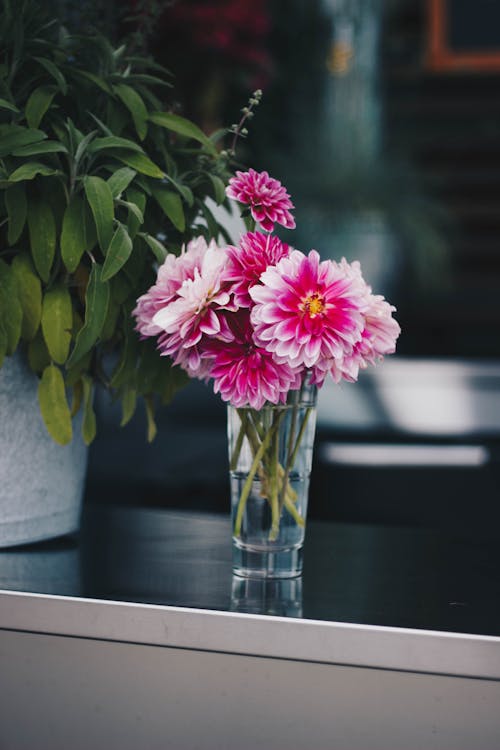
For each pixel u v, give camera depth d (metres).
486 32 5.73
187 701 1.00
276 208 1.10
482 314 4.86
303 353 1.00
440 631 0.93
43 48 1.19
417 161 5.46
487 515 2.48
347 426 2.92
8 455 1.19
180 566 1.16
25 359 1.18
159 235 1.25
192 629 0.98
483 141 5.50
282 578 1.12
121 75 1.21
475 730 0.94
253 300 1.02
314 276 1.00
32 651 1.04
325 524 1.43
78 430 1.26
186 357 1.05
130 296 1.17
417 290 4.41
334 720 0.97
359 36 4.53
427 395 2.93
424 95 5.65
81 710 1.03
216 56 2.52
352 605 1.02
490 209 5.44
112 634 1.00
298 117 4.34
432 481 2.63
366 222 3.75
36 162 1.10
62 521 1.27
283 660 0.98
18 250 1.15
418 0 5.82
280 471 1.10
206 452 2.54
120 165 1.18
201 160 1.25
